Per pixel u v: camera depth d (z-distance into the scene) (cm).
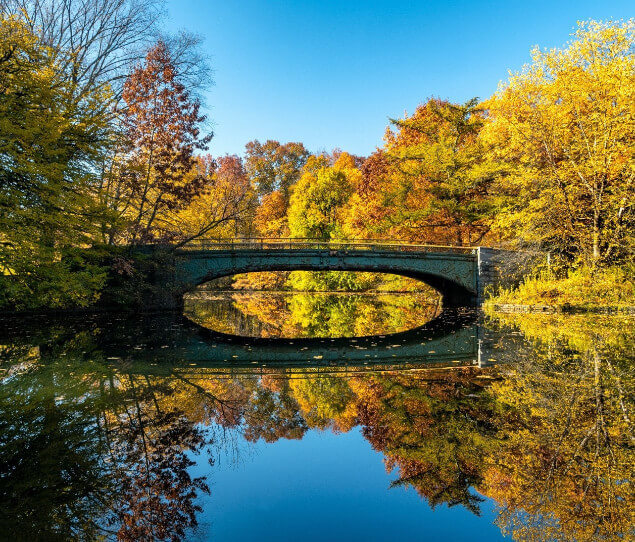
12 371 687
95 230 1429
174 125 1811
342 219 4112
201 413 490
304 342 1202
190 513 276
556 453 365
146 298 1908
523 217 1886
